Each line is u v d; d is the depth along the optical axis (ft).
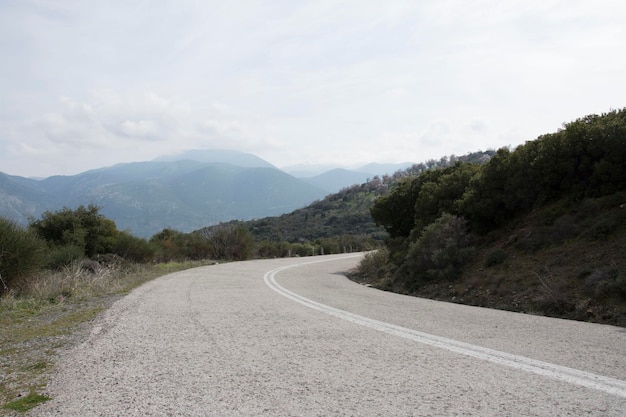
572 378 13.85
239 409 11.73
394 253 73.05
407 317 26.58
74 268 53.16
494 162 55.11
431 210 65.72
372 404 11.90
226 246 123.85
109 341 20.40
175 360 16.84
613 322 26.76
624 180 42.37
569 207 45.78
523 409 11.37
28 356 18.69
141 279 56.29
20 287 42.63
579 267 35.78
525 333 21.42
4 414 11.89
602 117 48.80
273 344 19.34
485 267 46.09
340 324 24.12
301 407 11.78
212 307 31.19
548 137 50.16
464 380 13.84
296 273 70.79
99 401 12.59
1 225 42.73
